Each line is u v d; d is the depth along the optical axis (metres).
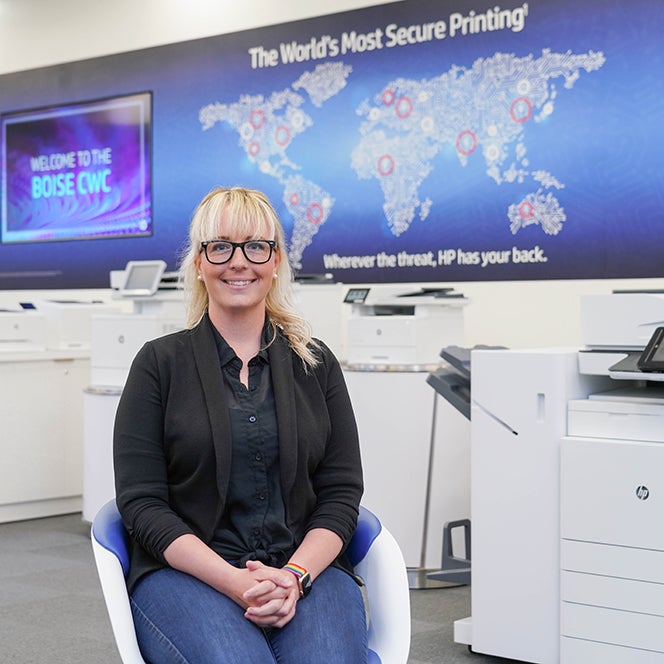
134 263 5.23
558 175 5.08
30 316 5.84
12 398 5.61
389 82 5.67
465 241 5.42
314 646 1.74
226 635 1.71
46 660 3.25
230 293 1.97
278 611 1.75
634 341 2.90
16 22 7.50
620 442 2.85
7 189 7.64
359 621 1.83
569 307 5.08
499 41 5.24
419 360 4.42
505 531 3.10
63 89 7.27
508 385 3.07
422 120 5.55
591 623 2.91
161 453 1.93
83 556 4.77
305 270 6.08
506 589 3.10
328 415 2.03
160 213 6.79
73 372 5.88
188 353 1.96
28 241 7.54
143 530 1.86
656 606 2.79
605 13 4.89
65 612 3.80
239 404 1.94
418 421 4.34
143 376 1.93
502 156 5.26
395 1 5.62
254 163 6.30
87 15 7.12
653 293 2.95
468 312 5.43
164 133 6.73
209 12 6.48
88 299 7.21
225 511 1.91
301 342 2.04
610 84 4.89
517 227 5.23
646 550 2.80
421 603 3.99
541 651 3.04
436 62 5.48
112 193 7.04
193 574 1.81
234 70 6.37
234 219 1.96
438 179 5.51
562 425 2.99
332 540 1.91
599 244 4.96
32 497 5.70
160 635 1.76
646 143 4.80
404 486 4.36
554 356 2.99
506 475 3.09
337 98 5.90
